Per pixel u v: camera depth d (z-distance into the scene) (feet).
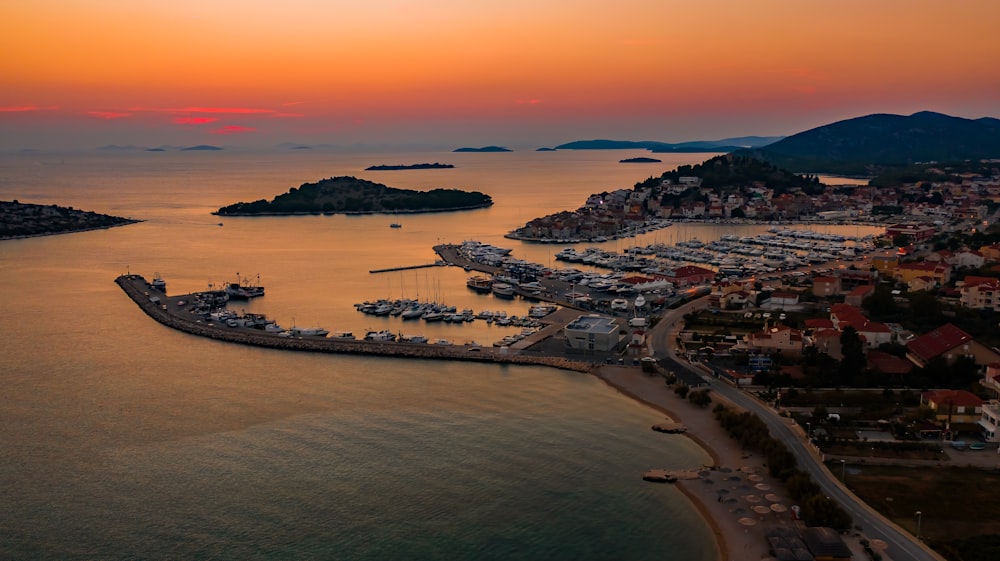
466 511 428.56
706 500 436.35
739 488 449.06
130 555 386.52
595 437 530.68
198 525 413.80
